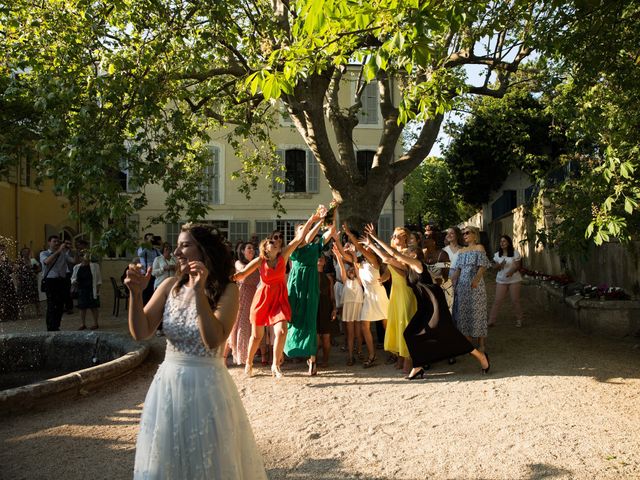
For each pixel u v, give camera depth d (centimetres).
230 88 1329
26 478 469
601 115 898
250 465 325
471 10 584
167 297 342
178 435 306
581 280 1381
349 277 900
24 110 1028
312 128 1178
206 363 321
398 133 1286
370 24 613
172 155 971
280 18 1124
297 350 817
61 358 973
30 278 1603
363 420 601
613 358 836
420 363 764
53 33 1010
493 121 1839
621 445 500
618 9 746
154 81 949
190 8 1018
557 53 863
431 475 457
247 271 755
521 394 667
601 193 844
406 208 4644
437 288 785
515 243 2244
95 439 561
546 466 464
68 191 844
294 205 2859
